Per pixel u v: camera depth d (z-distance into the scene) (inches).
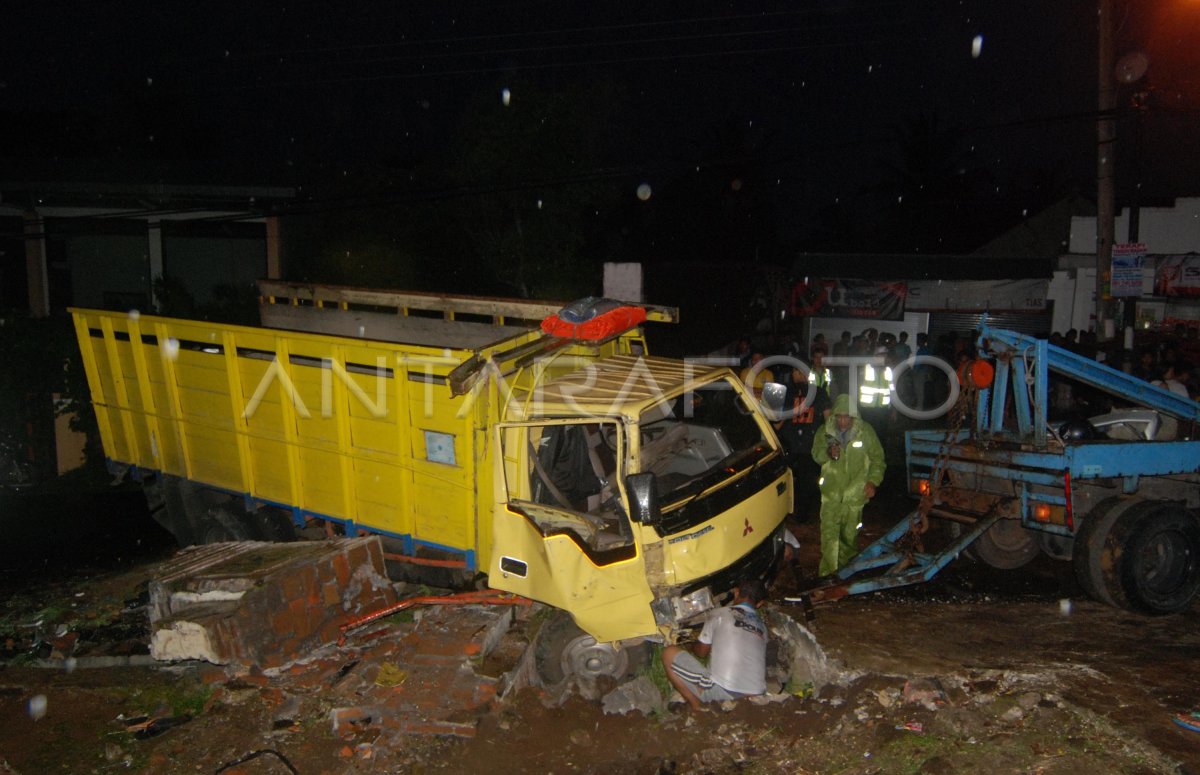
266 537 322.3
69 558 404.8
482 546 250.7
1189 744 167.6
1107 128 550.6
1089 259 890.7
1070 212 1173.7
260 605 242.4
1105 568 242.1
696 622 203.0
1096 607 255.3
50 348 586.2
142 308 737.0
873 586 245.9
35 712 234.7
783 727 197.2
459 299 360.2
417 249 746.8
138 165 767.1
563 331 248.7
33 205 684.1
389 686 222.2
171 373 337.4
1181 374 456.8
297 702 223.3
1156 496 275.3
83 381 593.0
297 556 265.6
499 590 242.4
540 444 229.5
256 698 227.9
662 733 200.8
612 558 199.8
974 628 240.8
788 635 225.9
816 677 214.5
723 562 201.6
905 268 928.3
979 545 303.9
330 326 399.2
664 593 197.3
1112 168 554.6
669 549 196.2
